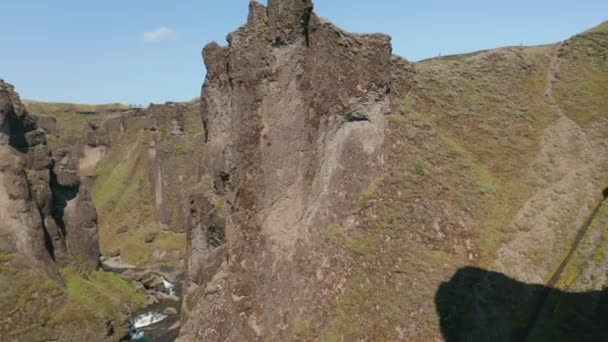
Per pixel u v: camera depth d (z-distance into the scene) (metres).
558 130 47.69
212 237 44.12
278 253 41.41
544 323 34.50
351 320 37.78
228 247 42.09
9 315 58.22
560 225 40.78
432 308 36.88
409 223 41.03
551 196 42.81
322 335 37.72
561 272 37.31
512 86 51.28
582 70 52.56
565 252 39.09
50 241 69.31
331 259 40.66
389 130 44.78
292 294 40.03
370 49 44.66
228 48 44.75
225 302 40.41
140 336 65.31
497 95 50.28
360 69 44.25
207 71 47.41
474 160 45.38
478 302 36.78
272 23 42.69
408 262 39.22
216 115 46.38
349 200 42.81
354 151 43.72
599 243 37.50
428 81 49.38
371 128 44.41
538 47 57.66
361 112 44.22
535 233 40.34
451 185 42.94
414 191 42.41
